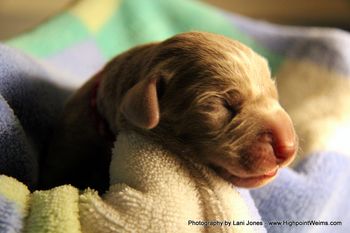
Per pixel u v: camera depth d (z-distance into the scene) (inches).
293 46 17.4
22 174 10.2
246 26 18.3
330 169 13.0
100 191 11.3
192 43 9.7
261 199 11.8
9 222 7.9
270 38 18.0
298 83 16.6
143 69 10.1
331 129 14.2
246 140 9.0
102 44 17.4
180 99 9.4
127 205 8.5
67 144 11.9
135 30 17.9
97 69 16.8
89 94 12.1
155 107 8.8
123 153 9.4
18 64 11.8
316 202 12.3
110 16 17.9
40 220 8.1
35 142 11.8
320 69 16.4
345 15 26.3
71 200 8.5
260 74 9.6
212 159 9.2
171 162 9.2
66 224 8.1
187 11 18.5
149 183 8.9
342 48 16.5
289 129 9.1
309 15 26.5
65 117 12.3
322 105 15.5
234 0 27.2
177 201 8.7
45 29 16.5
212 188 9.2
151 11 18.4
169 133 9.4
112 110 10.9
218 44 9.7
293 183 12.2
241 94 9.3
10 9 24.7
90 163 11.9
